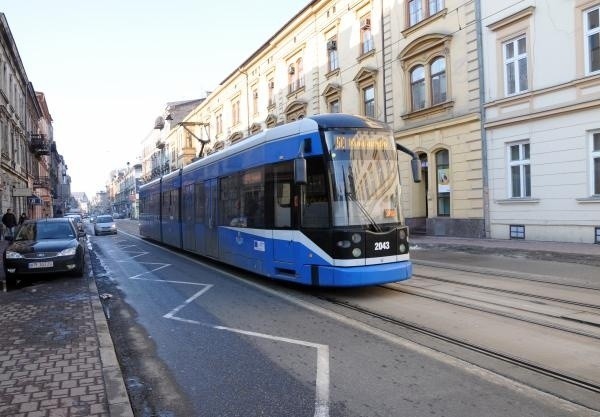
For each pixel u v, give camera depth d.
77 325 7.11
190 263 15.60
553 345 5.95
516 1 17.58
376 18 24.77
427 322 7.14
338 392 4.72
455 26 20.20
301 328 7.10
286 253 9.74
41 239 12.90
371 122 9.53
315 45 30.23
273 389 4.86
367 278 8.67
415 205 23.03
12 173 35.16
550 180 16.75
